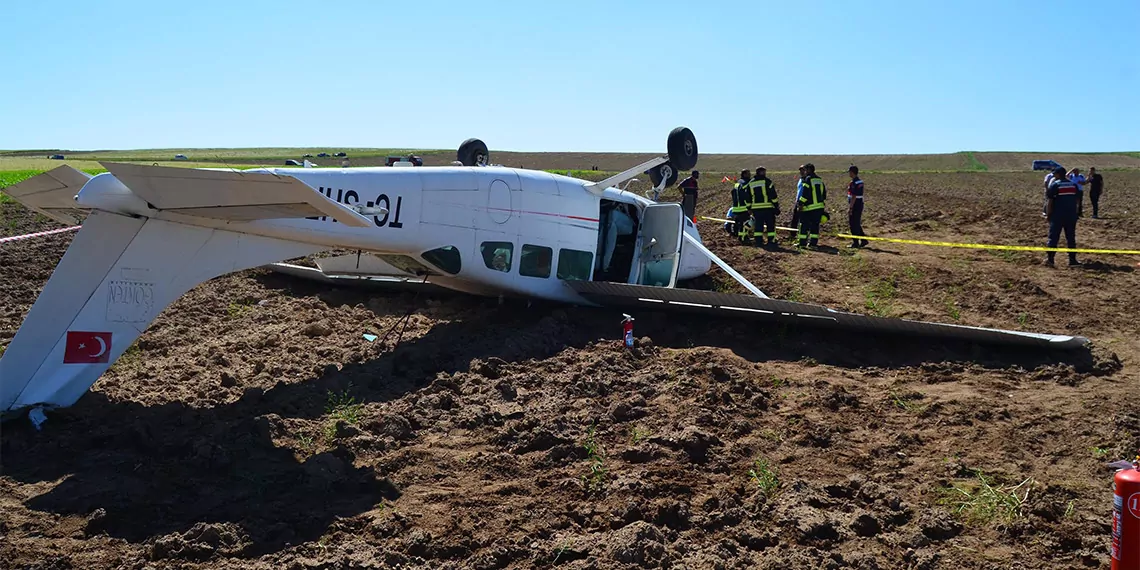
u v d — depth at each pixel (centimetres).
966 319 1226
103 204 747
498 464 657
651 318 1116
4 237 1741
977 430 741
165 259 798
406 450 673
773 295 1391
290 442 689
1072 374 904
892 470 659
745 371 904
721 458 670
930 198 3825
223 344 1002
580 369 898
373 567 501
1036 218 2675
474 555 518
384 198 991
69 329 741
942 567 509
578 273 1179
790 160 11869
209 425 707
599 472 628
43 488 593
